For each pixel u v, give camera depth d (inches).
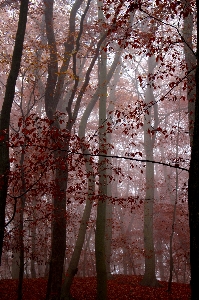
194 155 184.4
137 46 344.2
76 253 507.5
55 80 481.1
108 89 1049.5
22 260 382.6
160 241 1191.6
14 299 510.3
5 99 327.0
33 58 460.1
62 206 426.3
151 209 716.0
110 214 787.4
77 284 640.4
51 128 301.4
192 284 173.6
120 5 283.1
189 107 410.3
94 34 562.6
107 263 745.6
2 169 303.3
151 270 669.9
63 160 319.9
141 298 554.9
